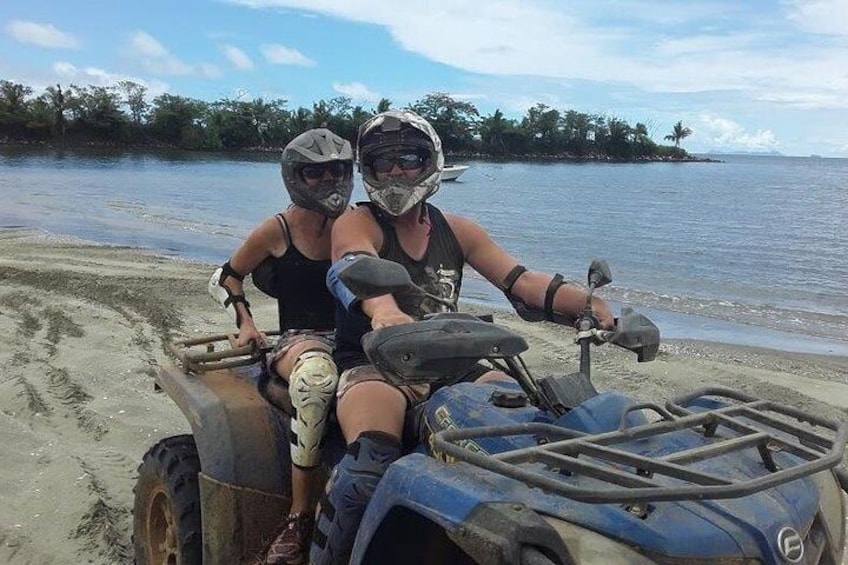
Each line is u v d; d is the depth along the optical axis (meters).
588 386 2.97
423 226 3.61
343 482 2.88
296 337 3.87
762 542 2.29
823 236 29.94
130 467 5.77
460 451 2.29
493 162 135.50
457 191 55.41
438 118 145.12
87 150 111.56
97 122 118.62
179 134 125.12
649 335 3.13
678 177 103.81
